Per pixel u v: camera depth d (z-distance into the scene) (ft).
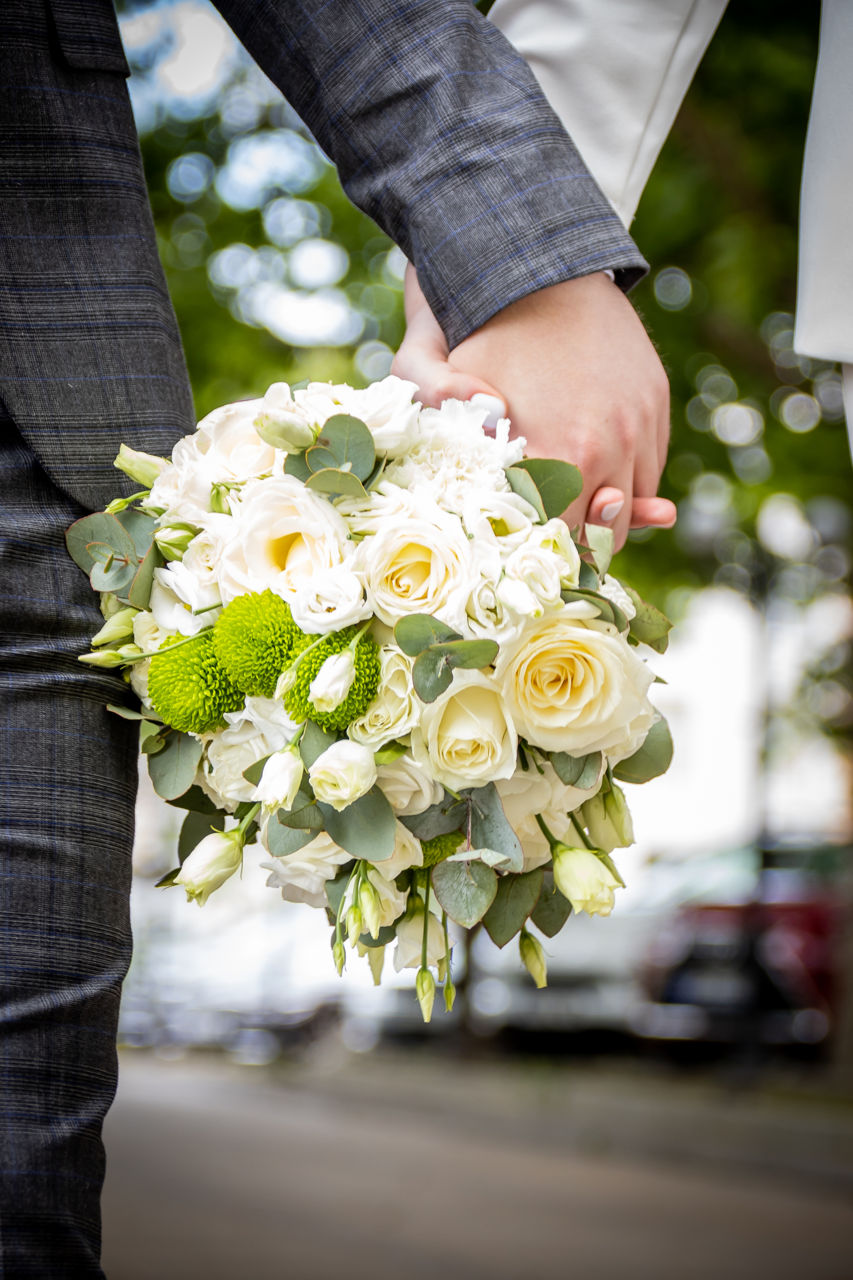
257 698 3.39
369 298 16.39
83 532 3.51
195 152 15.66
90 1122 3.37
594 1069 26.66
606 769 3.48
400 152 3.82
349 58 3.83
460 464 3.50
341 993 43.37
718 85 13.62
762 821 32.96
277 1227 12.48
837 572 25.48
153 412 3.65
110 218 3.70
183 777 3.56
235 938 48.34
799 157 14.12
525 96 3.83
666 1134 18.52
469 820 3.38
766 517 20.42
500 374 3.76
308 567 3.41
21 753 3.43
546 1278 10.37
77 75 3.72
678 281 16.06
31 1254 3.25
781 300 15.61
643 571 20.84
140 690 3.52
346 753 3.26
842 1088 20.25
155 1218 12.71
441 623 3.25
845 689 28.45
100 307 3.65
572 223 3.74
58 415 3.58
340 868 3.50
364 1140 19.93
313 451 3.45
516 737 3.31
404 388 3.51
